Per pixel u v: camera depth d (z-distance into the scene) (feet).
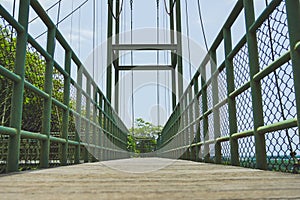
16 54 6.59
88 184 4.00
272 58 6.07
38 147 9.08
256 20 6.65
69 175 5.46
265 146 6.63
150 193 3.16
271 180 4.41
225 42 9.32
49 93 8.46
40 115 9.05
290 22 5.17
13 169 6.27
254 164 7.09
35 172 6.21
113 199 2.81
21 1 6.87
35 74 8.63
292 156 5.32
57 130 10.51
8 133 5.91
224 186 3.72
